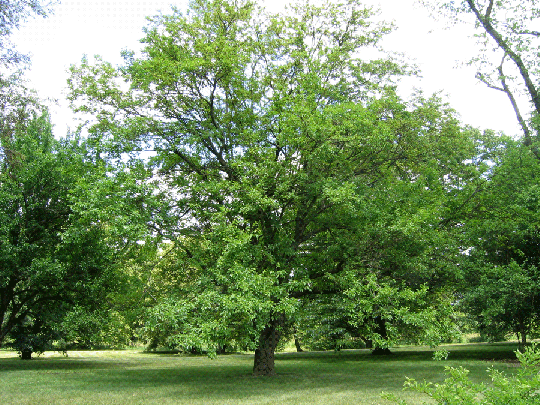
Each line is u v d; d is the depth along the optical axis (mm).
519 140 20656
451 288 18234
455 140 18312
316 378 15570
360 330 20719
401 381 14242
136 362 26484
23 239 18609
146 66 13945
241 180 13680
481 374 14875
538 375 4039
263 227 15461
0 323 19891
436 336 12359
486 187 18625
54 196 19797
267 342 16891
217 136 15266
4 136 15328
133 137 14562
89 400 11031
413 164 17922
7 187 18984
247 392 12234
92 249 18844
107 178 13203
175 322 11742
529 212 16922
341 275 13984
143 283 16250
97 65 15602
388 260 14648
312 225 16562
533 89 19578
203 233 15422
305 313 15438
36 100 15266
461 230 17844
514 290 15688
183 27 15273
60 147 21547
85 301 19875
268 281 12156
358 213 14023
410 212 14359
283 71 16500
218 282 12586
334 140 13461
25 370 20219
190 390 12805
